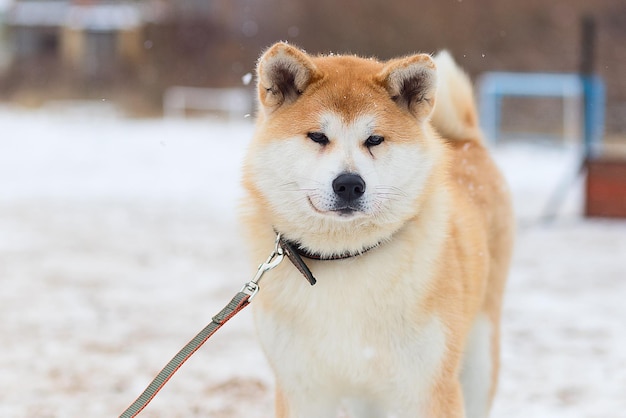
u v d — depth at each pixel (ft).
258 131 14.28
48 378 20.48
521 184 55.52
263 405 18.93
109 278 31.14
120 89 123.24
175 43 127.85
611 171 42.34
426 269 13.69
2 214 45.91
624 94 98.48
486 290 17.01
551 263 32.78
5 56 146.92
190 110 109.91
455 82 18.69
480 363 16.51
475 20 113.19
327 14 116.98
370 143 13.66
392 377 13.75
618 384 19.90
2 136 88.74
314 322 13.48
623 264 32.53
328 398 14.23
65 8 153.99
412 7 114.52
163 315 26.23
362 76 14.34
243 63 122.31
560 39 110.73
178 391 19.74
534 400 19.08
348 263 13.51
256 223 14.28
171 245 37.35
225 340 23.81
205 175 62.34
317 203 13.16
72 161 70.54
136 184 58.18
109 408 18.67
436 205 14.34
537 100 95.35
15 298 28.09
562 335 23.65
